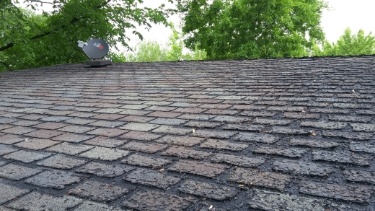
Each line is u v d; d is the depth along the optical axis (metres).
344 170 2.12
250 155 2.51
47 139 3.35
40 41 18.75
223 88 5.54
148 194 2.02
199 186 2.07
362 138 2.64
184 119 3.74
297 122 3.25
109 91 6.28
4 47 18.44
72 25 18.84
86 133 3.48
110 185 2.18
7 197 2.09
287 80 5.71
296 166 2.24
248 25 24.17
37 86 7.75
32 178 2.37
